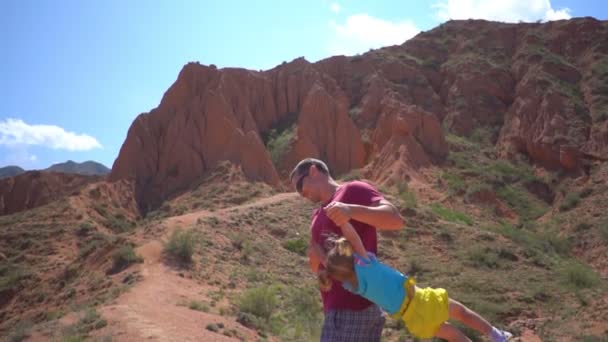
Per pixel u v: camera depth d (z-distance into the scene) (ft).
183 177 163.63
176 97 182.39
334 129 182.70
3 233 122.52
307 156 174.50
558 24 221.25
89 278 80.94
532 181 162.71
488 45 227.40
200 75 187.01
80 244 116.78
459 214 130.11
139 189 162.81
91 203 143.13
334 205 13.38
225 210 115.44
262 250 96.12
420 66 222.69
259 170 160.35
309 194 15.26
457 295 77.87
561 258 112.47
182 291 65.62
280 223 111.45
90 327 43.55
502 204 150.00
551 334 66.39
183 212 140.56
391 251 101.50
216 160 164.45
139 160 168.14
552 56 205.46
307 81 205.05
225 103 172.24
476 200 146.92
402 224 13.91
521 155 178.09
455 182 153.89
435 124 172.96
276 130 193.57
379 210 13.55
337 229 14.34
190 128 170.50
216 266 82.02
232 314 58.29
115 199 151.64
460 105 202.28
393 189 144.25
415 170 157.17
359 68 218.79
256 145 162.71
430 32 244.63
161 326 44.34
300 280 86.48
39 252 113.60
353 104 205.05
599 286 86.17
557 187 159.63
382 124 177.99
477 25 238.07
